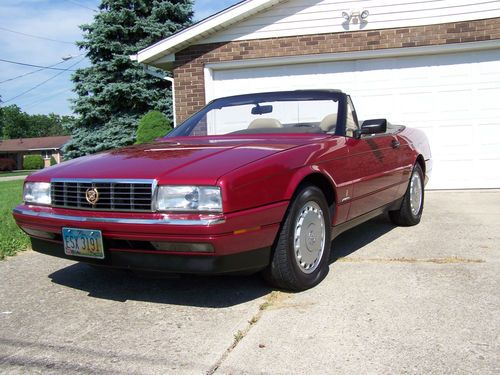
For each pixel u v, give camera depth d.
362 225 6.07
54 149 60.12
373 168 4.60
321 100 4.65
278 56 9.48
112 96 18.56
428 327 3.01
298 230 3.60
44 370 2.66
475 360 2.60
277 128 4.59
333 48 9.26
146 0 20.17
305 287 3.69
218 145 3.92
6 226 6.22
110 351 2.86
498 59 8.73
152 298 3.71
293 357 2.70
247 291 3.76
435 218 6.36
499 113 8.79
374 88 9.22
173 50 9.87
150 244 3.14
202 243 2.99
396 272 4.09
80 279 4.23
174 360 2.71
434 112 9.02
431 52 8.91
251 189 3.15
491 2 8.61
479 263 4.25
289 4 9.34
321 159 3.80
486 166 8.90
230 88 9.83
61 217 3.44
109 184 3.27
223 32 9.66
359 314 3.24
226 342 2.91
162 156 3.61
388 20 8.99
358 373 2.51
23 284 4.14
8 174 44.25
